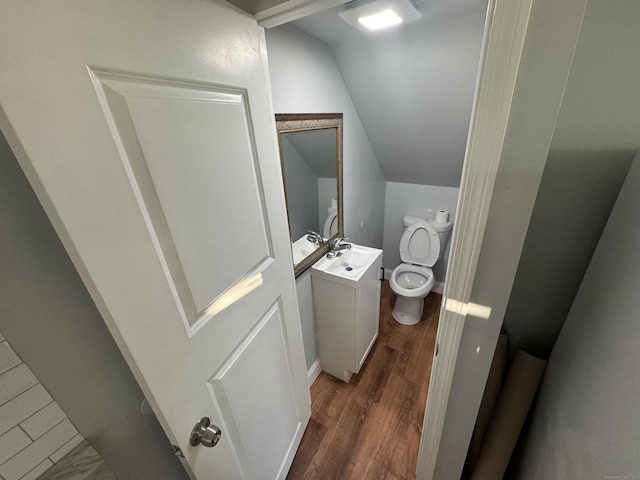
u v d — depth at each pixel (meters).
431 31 1.29
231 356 0.85
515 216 0.65
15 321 0.55
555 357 0.84
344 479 1.35
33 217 0.55
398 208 2.78
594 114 0.65
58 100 0.40
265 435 1.09
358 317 1.66
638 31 0.56
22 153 0.37
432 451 1.10
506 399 0.96
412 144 2.10
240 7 0.78
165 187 0.58
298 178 1.48
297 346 1.33
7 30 0.34
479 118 0.59
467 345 0.85
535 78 0.53
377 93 1.76
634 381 0.45
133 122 0.51
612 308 0.57
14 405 0.57
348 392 1.79
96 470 0.69
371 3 1.03
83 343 0.66
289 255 1.16
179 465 0.95
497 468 0.98
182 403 0.66
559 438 0.70
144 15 0.50
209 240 0.72
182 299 0.66
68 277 0.61
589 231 0.76
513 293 0.92
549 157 0.72
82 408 0.67
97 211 0.46
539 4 0.47
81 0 0.41
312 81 1.45
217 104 0.70
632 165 0.62
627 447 0.43
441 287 2.78
